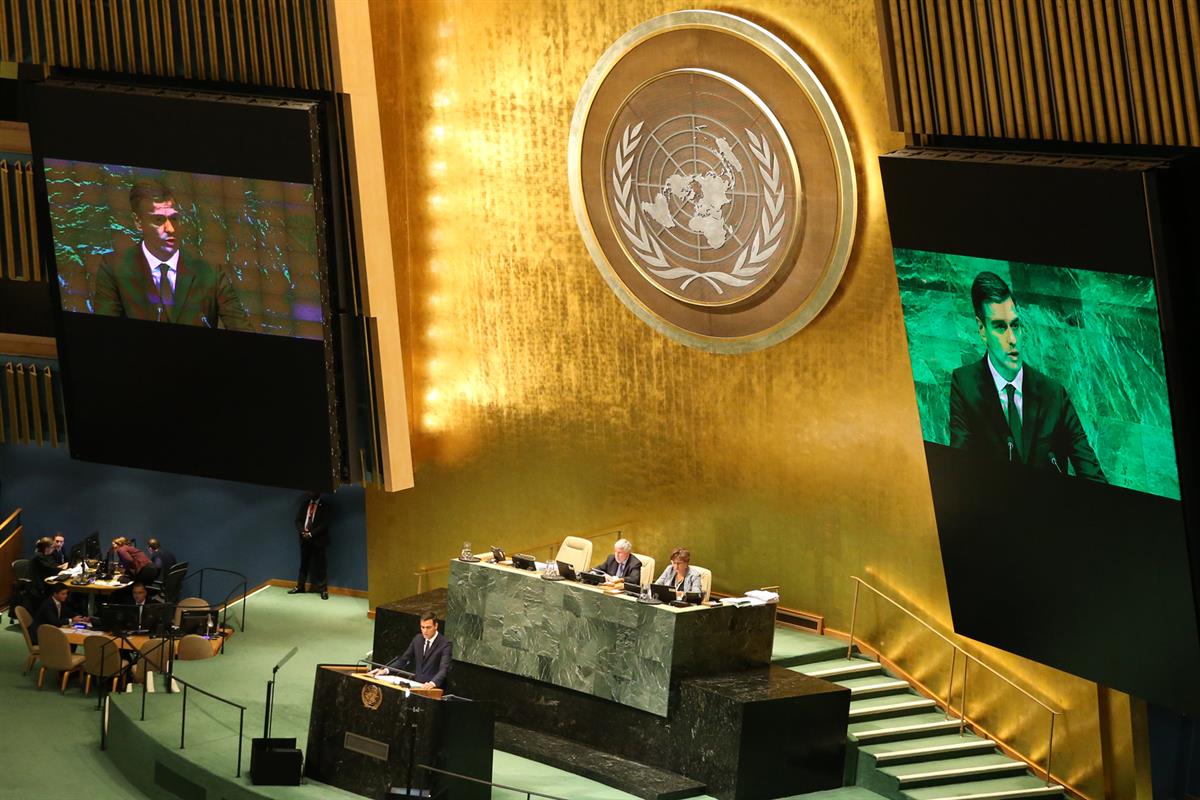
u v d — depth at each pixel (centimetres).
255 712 1811
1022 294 1420
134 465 2128
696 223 1919
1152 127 1321
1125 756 1625
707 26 1861
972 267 1461
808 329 1861
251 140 1850
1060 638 1536
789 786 1628
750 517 1945
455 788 1545
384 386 1970
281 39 1877
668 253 1952
